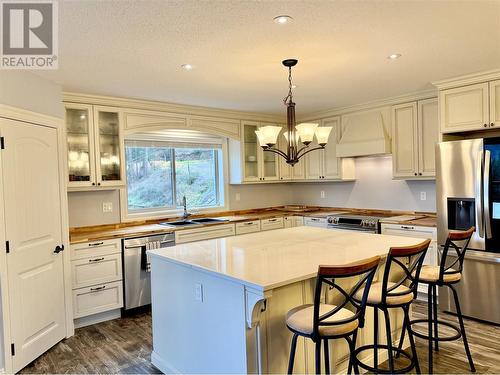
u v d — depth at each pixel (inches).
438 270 107.0
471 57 118.6
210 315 88.8
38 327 118.1
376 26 92.4
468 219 138.6
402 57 117.3
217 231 184.5
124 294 152.1
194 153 212.4
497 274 131.3
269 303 82.4
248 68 124.3
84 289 141.2
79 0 74.5
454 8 83.2
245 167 213.9
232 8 80.3
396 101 180.2
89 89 146.3
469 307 138.5
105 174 161.3
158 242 161.9
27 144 115.7
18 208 110.8
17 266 109.6
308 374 90.0
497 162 130.6
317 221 202.7
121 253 151.3
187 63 117.5
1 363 103.2
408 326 96.0
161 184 198.7
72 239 141.6
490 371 102.0
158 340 110.5
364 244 111.3
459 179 139.4
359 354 103.3
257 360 80.7
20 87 114.0
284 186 251.9
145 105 172.6
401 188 193.2
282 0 77.4
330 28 93.0
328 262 89.0
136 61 114.0
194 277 93.7
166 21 85.8
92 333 136.3
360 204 213.2
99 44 99.0
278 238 124.2
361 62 121.6
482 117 138.5
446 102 148.3
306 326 72.7
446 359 109.1
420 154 172.2
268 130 107.2
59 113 135.1
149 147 191.9
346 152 198.7
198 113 192.9
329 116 211.9
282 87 152.3
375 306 88.3
